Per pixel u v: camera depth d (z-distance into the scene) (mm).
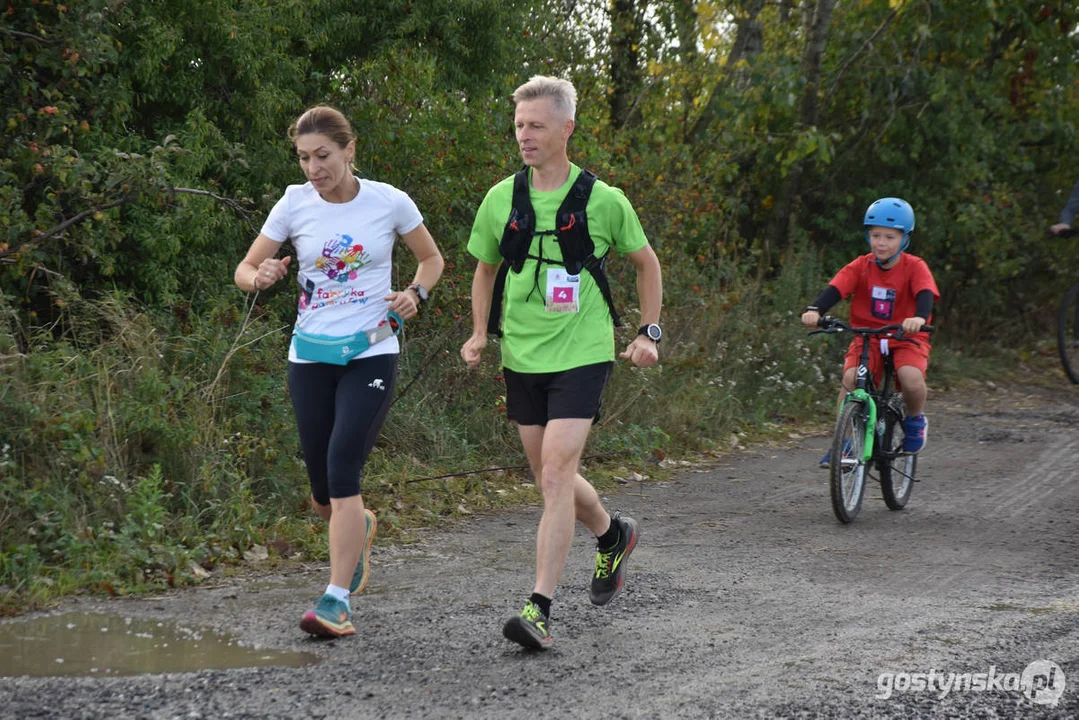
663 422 11328
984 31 17891
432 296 10180
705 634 5172
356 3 12039
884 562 6812
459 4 12625
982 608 5688
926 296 8133
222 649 4883
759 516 8320
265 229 5168
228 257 9750
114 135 8992
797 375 14094
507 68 13906
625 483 9625
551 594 4906
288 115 10570
